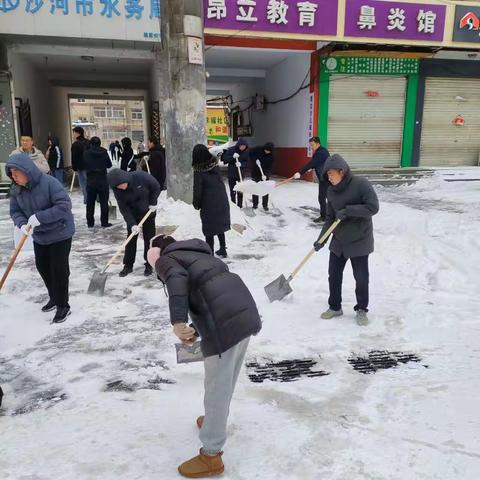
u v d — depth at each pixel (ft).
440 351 11.94
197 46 25.77
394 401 9.68
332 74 45.24
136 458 7.99
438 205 32.53
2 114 40.37
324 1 39.93
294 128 50.21
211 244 19.93
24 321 14.06
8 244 23.06
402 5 41.24
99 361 11.55
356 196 12.76
